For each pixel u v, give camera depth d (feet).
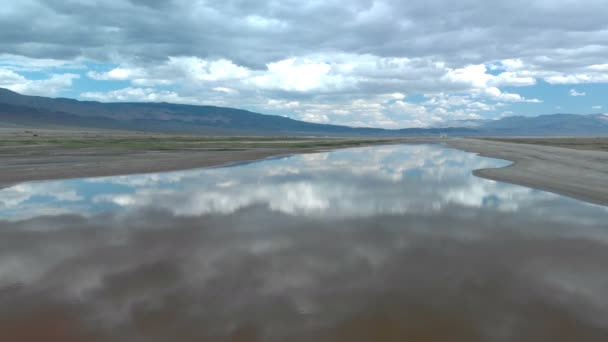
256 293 24.09
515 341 19.08
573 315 21.47
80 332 19.75
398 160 123.03
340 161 117.50
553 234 36.22
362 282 25.75
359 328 20.22
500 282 25.81
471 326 20.38
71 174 76.64
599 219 41.86
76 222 40.52
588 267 28.32
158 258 30.04
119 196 55.11
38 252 31.24
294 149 180.34
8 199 52.75
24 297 23.34
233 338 19.27
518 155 132.87
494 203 50.60
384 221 41.32
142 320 20.86
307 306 22.45
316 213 45.01
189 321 20.76
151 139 272.31
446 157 136.98
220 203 50.52
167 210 46.29
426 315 21.48
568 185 62.90
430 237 35.55
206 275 26.81
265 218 42.52
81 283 25.38
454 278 26.35
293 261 29.50
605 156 121.60
